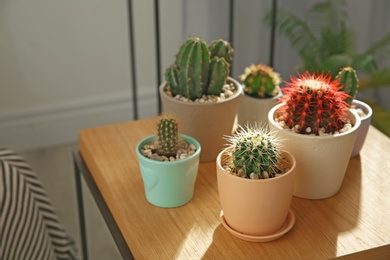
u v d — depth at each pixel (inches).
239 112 52.6
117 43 101.0
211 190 46.1
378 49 93.7
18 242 52.7
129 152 51.3
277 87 52.4
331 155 42.1
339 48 93.1
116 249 46.4
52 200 91.9
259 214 38.8
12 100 99.2
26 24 94.3
